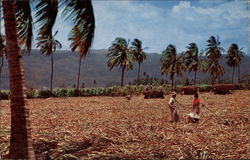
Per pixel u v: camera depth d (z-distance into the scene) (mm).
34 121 14070
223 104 22344
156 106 22672
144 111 18500
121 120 13945
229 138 9297
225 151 7734
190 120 12641
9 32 5926
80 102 29891
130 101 30516
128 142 8875
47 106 24266
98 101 31469
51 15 7168
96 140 9086
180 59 62562
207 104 22688
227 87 41719
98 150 7918
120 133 10258
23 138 5910
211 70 73875
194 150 7859
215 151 7738
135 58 63250
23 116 5938
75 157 7148
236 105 20750
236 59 78312
